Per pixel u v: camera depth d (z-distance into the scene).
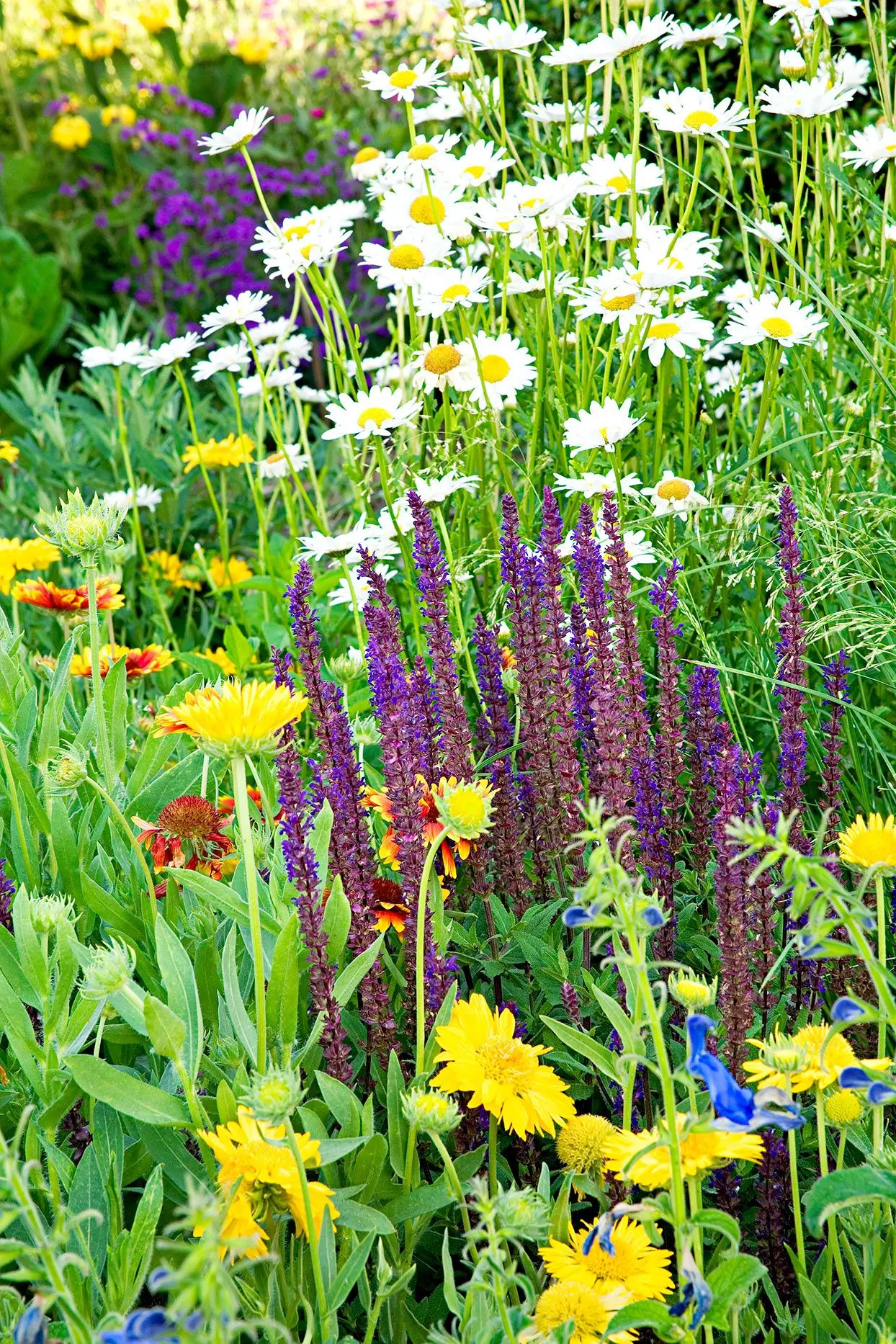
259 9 7.78
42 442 4.53
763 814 1.78
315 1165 1.24
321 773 1.64
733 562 2.47
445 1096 1.31
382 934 1.56
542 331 2.91
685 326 2.65
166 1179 1.48
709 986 1.40
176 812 1.75
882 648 2.19
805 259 3.12
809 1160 1.61
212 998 1.60
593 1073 1.65
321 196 6.59
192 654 3.06
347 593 2.67
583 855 1.79
